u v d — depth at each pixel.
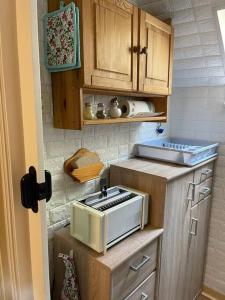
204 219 1.75
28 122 0.49
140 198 1.15
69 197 1.24
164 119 1.52
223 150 1.74
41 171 0.52
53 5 0.98
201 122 1.83
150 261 1.15
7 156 0.49
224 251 1.83
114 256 0.96
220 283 1.89
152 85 1.30
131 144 1.62
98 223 0.95
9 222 0.52
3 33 0.44
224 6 1.22
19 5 0.44
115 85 1.06
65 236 1.11
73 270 1.03
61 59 0.96
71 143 1.21
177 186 1.28
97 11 0.93
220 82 1.69
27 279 0.56
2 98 0.46
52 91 1.08
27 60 0.47
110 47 1.01
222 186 1.78
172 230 1.31
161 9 1.39
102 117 1.17
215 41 1.43
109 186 1.46
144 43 1.19
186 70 1.73
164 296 1.37
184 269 1.57
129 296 1.04
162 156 1.52
